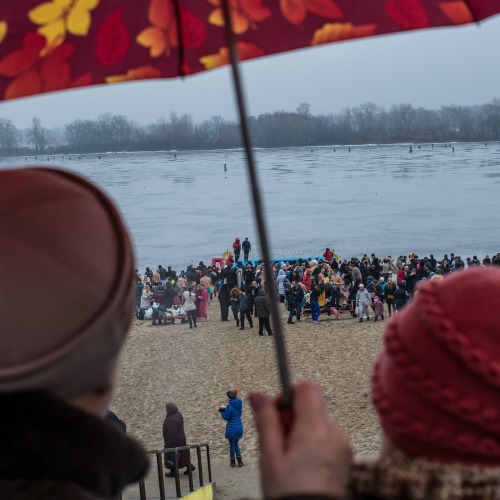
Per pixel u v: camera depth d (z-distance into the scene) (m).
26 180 1.39
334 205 121.38
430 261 53.69
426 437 1.38
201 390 27.44
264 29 2.06
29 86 2.11
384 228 95.94
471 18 2.02
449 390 1.36
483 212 108.12
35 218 1.32
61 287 1.29
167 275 52.66
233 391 19.00
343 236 90.44
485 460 1.36
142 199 138.00
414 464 1.38
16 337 1.26
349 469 1.37
